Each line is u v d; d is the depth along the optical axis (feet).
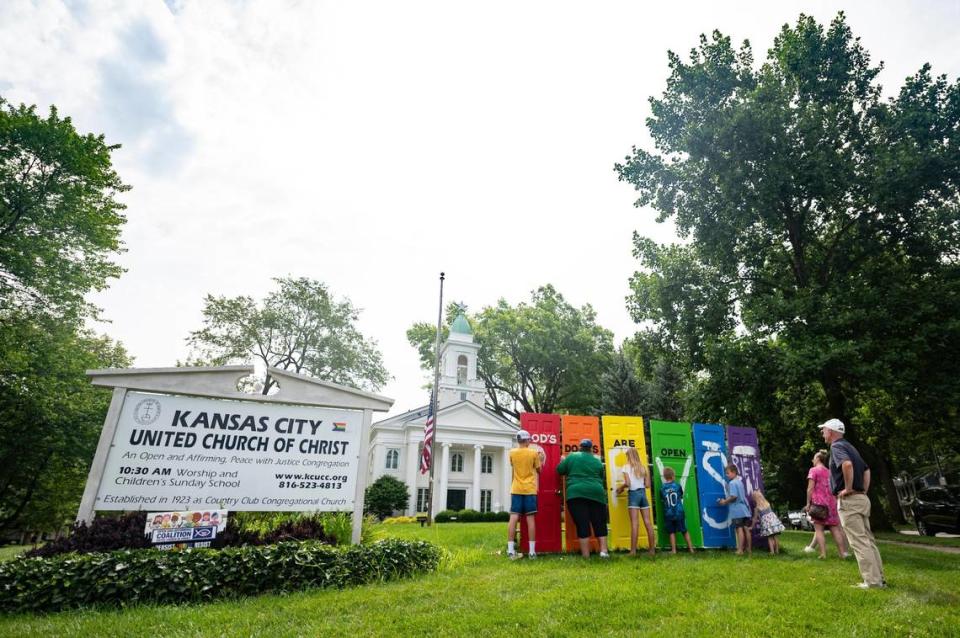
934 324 42.42
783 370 47.29
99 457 21.85
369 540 27.48
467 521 104.01
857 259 55.26
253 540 22.49
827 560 25.43
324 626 13.24
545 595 16.21
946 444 74.59
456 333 151.94
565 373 153.89
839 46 53.83
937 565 25.88
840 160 50.16
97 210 73.36
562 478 29.45
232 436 24.34
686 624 13.05
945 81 49.01
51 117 67.62
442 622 13.43
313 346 128.88
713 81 57.21
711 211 58.08
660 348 69.21
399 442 128.36
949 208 49.29
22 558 17.35
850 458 19.62
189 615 14.70
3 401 73.51
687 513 31.27
